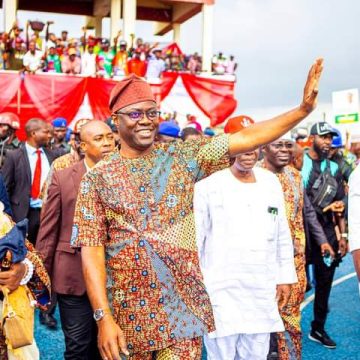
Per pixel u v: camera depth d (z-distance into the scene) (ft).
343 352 20.06
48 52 60.13
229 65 68.13
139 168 9.66
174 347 9.50
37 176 23.03
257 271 13.67
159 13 82.28
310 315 24.82
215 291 13.66
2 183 11.13
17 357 10.00
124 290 9.48
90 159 14.60
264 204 13.96
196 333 9.57
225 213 13.76
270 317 13.79
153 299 9.42
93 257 9.54
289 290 14.60
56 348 19.80
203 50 70.28
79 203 9.73
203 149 9.82
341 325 23.30
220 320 13.55
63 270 13.94
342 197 21.27
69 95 59.57
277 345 16.14
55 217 14.16
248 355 14.06
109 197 9.53
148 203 9.53
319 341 20.80
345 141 41.09
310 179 20.94
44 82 59.00
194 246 9.79
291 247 14.66
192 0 70.79
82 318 13.96
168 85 64.69
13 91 58.08
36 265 10.59
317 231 19.34
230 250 13.69
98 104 60.64
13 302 9.87
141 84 9.74
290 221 16.39
